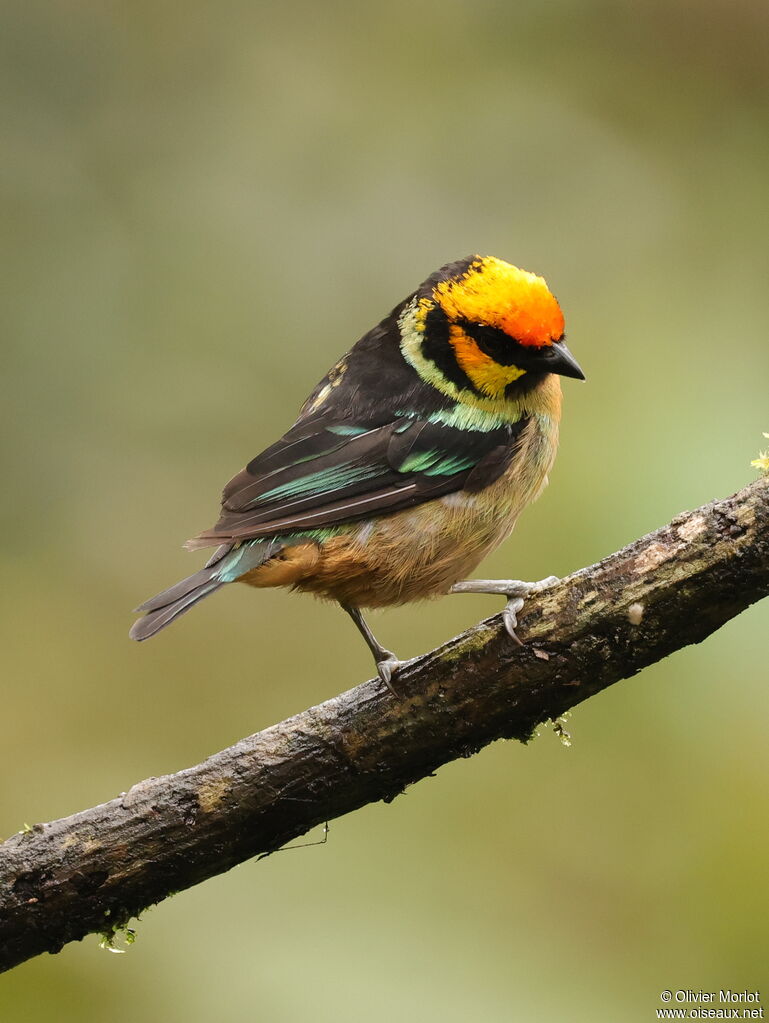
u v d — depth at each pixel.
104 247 13.49
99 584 12.78
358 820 11.02
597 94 13.83
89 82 13.91
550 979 9.93
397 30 14.23
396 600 8.84
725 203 13.05
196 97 14.09
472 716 6.98
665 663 10.19
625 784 10.57
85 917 7.04
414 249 13.70
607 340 11.92
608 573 6.73
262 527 8.11
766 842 10.12
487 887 10.56
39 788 11.91
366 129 14.02
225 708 12.59
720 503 6.58
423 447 8.60
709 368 11.55
